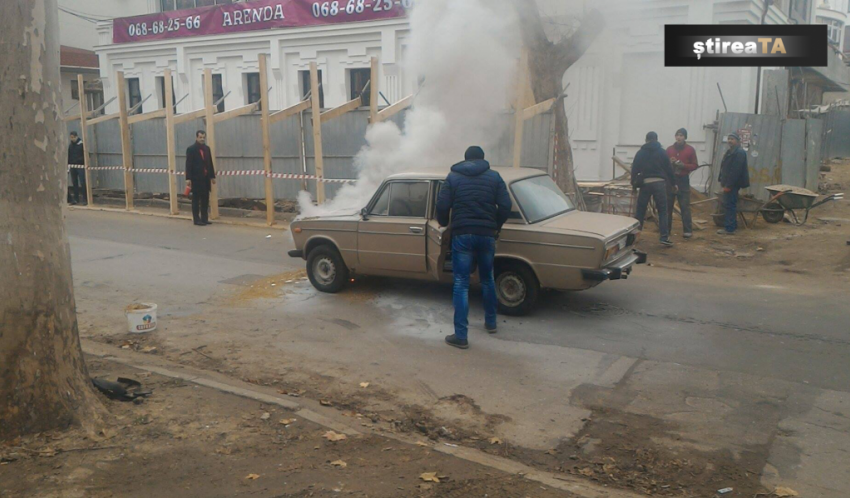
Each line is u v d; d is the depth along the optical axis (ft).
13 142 13.29
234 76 68.18
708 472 13.69
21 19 13.10
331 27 61.31
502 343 21.48
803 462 13.96
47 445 13.60
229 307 25.80
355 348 21.21
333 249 26.99
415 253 24.94
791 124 45.39
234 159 49.88
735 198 38.37
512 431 15.75
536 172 26.22
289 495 12.29
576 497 12.44
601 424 15.97
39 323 13.82
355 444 14.67
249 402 16.56
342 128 45.34
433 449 14.53
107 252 36.19
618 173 52.11
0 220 13.33
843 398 17.01
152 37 72.54
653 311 24.63
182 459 13.58
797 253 34.09
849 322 23.17
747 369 19.03
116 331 22.82
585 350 20.75
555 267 22.75
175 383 17.65
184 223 45.85
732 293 27.09
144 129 54.03
